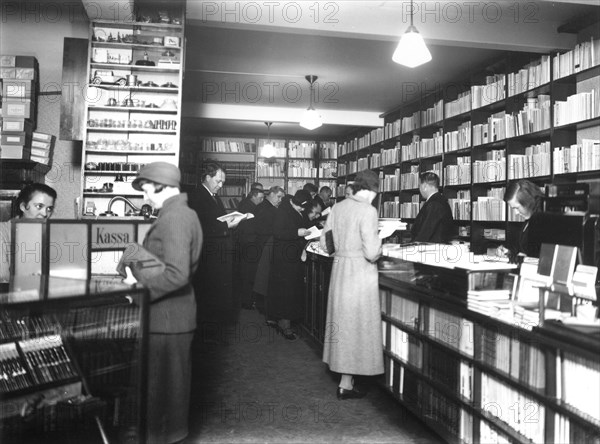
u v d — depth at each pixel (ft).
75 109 15.89
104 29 15.98
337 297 12.09
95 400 7.44
